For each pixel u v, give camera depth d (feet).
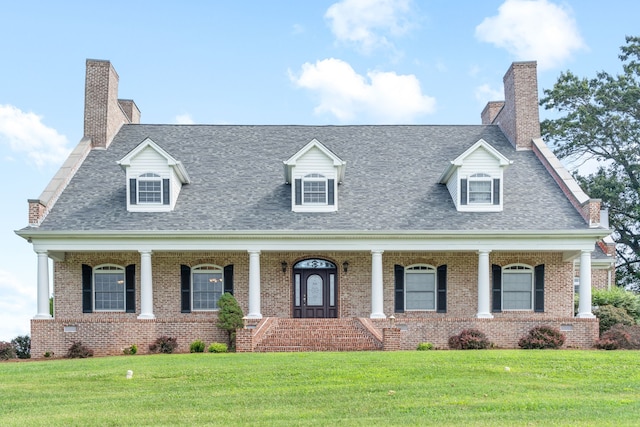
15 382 63.72
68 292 106.93
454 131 127.95
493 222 103.45
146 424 47.16
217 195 109.40
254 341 87.66
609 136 166.40
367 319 99.76
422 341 96.99
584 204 103.04
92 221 101.96
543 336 95.20
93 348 94.89
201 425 46.60
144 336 96.37
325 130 127.34
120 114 127.34
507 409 50.42
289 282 108.68
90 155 116.57
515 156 119.34
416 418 47.83
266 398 54.80
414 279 109.70
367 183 113.29
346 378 62.39
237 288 108.17
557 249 101.71
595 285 129.70
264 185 112.16
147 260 100.99
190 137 123.85
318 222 103.71
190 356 80.84
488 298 101.19
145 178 105.19
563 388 58.65
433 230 101.30
